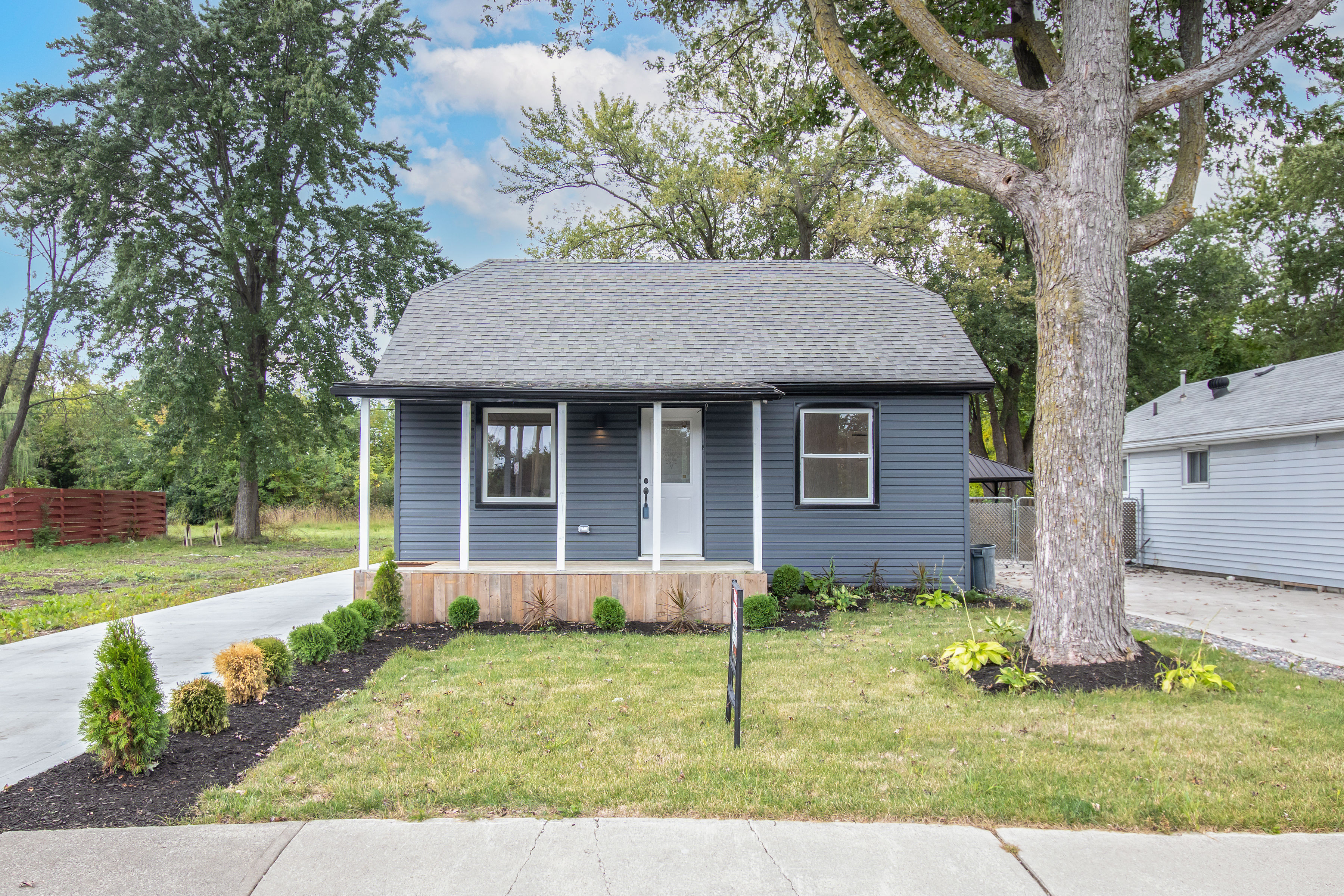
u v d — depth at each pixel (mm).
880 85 10680
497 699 5508
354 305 22984
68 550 20891
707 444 11078
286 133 21500
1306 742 4562
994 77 6754
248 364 22375
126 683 4059
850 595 10133
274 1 21453
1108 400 6340
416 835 3367
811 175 24266
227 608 10461
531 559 10891
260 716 5121
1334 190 24734
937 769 4098
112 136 20188
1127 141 6570
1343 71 9383
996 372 29141
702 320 12016
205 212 22062
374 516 33531
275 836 3357
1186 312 27734
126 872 3035
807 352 11367
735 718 4488
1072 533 6309
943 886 2953
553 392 9148
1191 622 9508
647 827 3451
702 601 9039
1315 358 15867
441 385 9117
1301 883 2988
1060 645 6258
